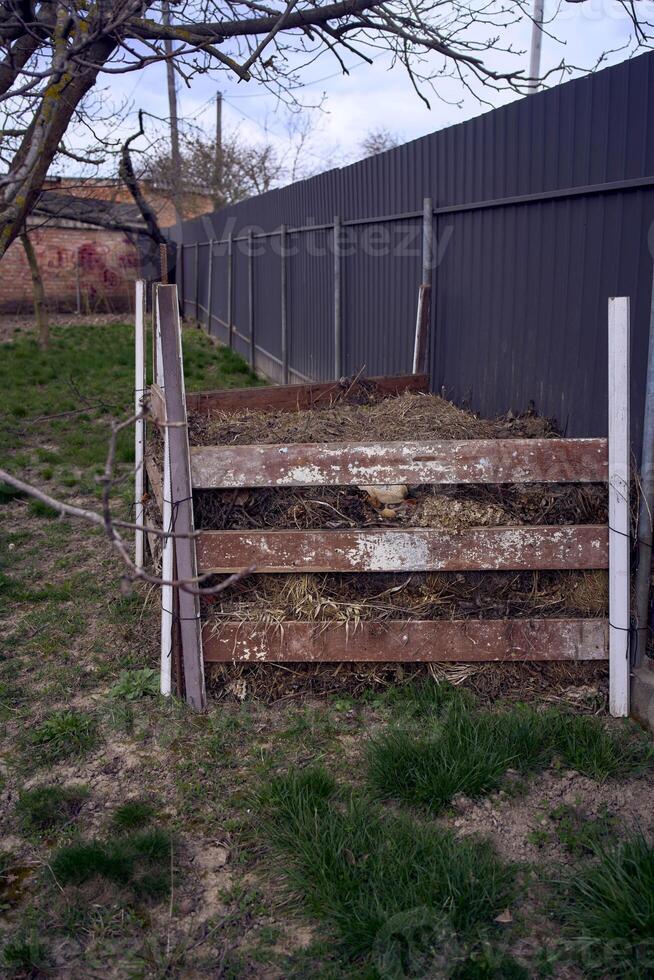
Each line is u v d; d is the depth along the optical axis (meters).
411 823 3.07
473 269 5.71
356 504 4.09
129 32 4.36
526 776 3.38
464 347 5.90
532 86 5.35
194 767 3.53
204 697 3.98
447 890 2.72
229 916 2.77
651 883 2.65
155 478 4.80
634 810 3.18
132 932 2.72
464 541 3.90
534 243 4.92
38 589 5.43
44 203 7.58
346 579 4.01
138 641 4.69
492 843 3.01
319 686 4.06
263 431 4.77
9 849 3.11
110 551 6.07
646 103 3.89
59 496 7.31
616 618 3.78
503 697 3.94
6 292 22.72
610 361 3.70
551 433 4.61
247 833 3.12
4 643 4.71
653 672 3.78
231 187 24.66
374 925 2.61
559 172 4.64
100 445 8.74
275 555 3.94
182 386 3.81
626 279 4.08
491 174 5.39
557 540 3.88
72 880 2.91
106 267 23.47
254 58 4.17
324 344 9.61
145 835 3.07
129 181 6.92
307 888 2.80
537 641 3.93
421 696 3.90
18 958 2.60
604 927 2.58
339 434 4.65
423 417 4.94
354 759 3.55
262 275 13.22
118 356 14.45
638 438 4.02
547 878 2.84
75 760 3.62
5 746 3.76
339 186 8.73
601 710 3.86
